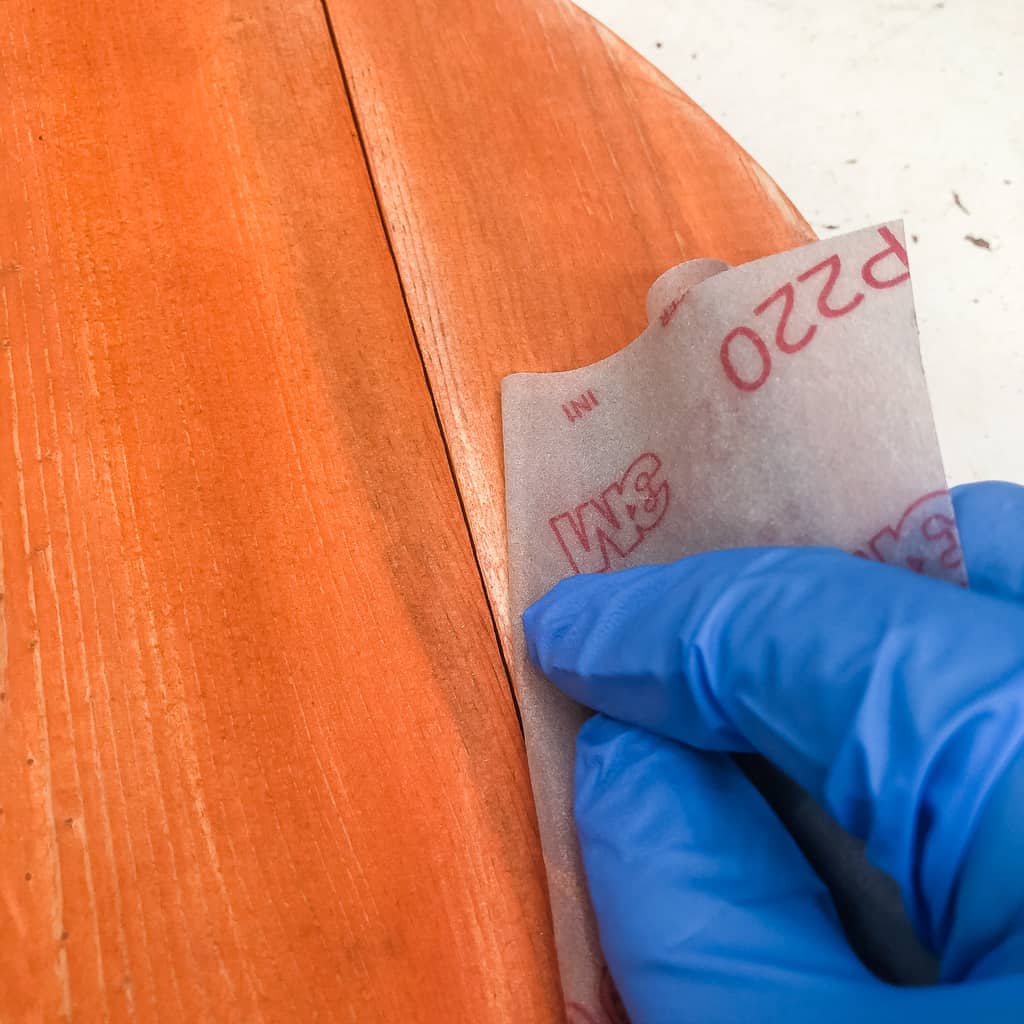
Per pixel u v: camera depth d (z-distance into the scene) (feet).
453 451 1.45
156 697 1.26
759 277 1.18
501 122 1.64
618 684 1.23
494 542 1.40
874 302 1.10
